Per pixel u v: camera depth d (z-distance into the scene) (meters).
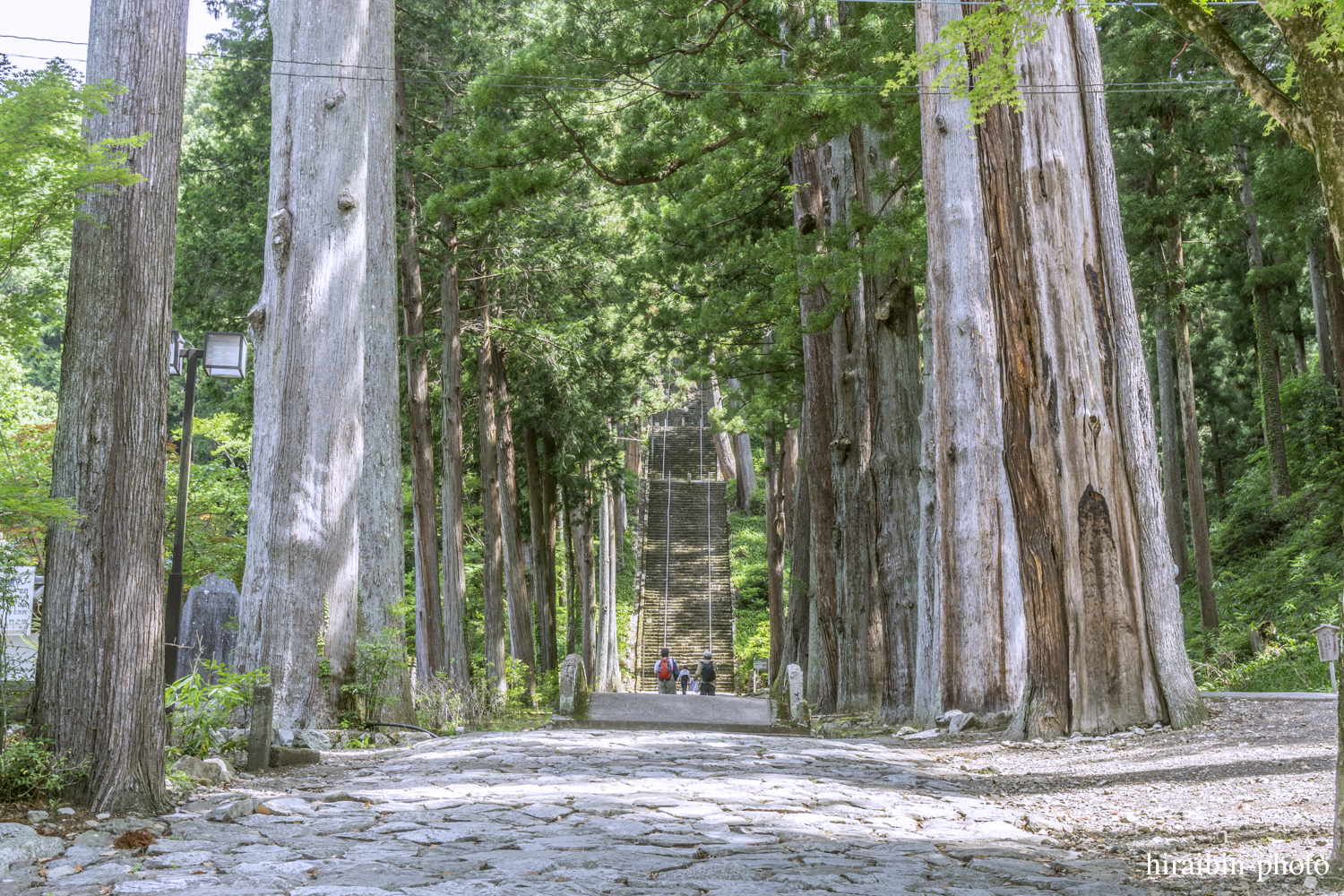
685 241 21.91
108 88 5.95
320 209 12.42
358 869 5.01
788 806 7.34
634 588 42.62
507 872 4.97
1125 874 5.36
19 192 5.80
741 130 15.80
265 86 20.67
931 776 9.51
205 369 11.11
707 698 18.67
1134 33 19.06
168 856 5.27
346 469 12.34
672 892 4.68
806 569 23.45
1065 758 10.13
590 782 8.18
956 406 13.95
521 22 21.77
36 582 9.60
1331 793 6.80
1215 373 35.97
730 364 23.36
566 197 22.59
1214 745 9.52
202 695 9.12
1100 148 12.21
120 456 6.47
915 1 14.09
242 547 21.19
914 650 16.97
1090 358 11.81
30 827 5.54
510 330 23.66
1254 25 18.12
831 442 19.27
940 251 14.21
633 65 15.66
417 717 13.69
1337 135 4.95
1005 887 5.04
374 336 14.86
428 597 20.64
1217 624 22.23
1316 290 28.19
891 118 15.42
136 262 6.60
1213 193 23.09
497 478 25.41
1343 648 5.00
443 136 16.05
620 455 28.64
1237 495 31.34
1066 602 11.66
